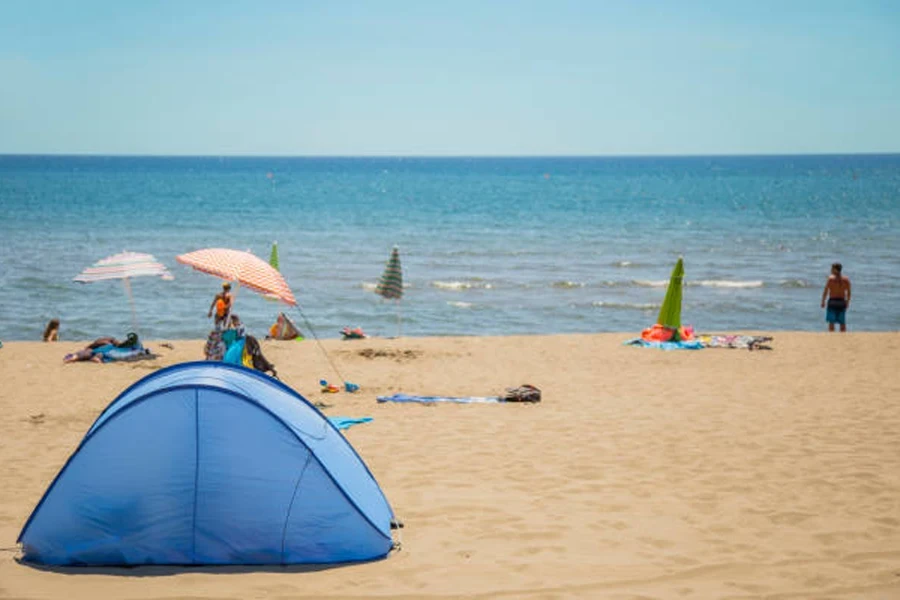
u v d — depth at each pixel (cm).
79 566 605
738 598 570
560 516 735
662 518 732
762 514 743
